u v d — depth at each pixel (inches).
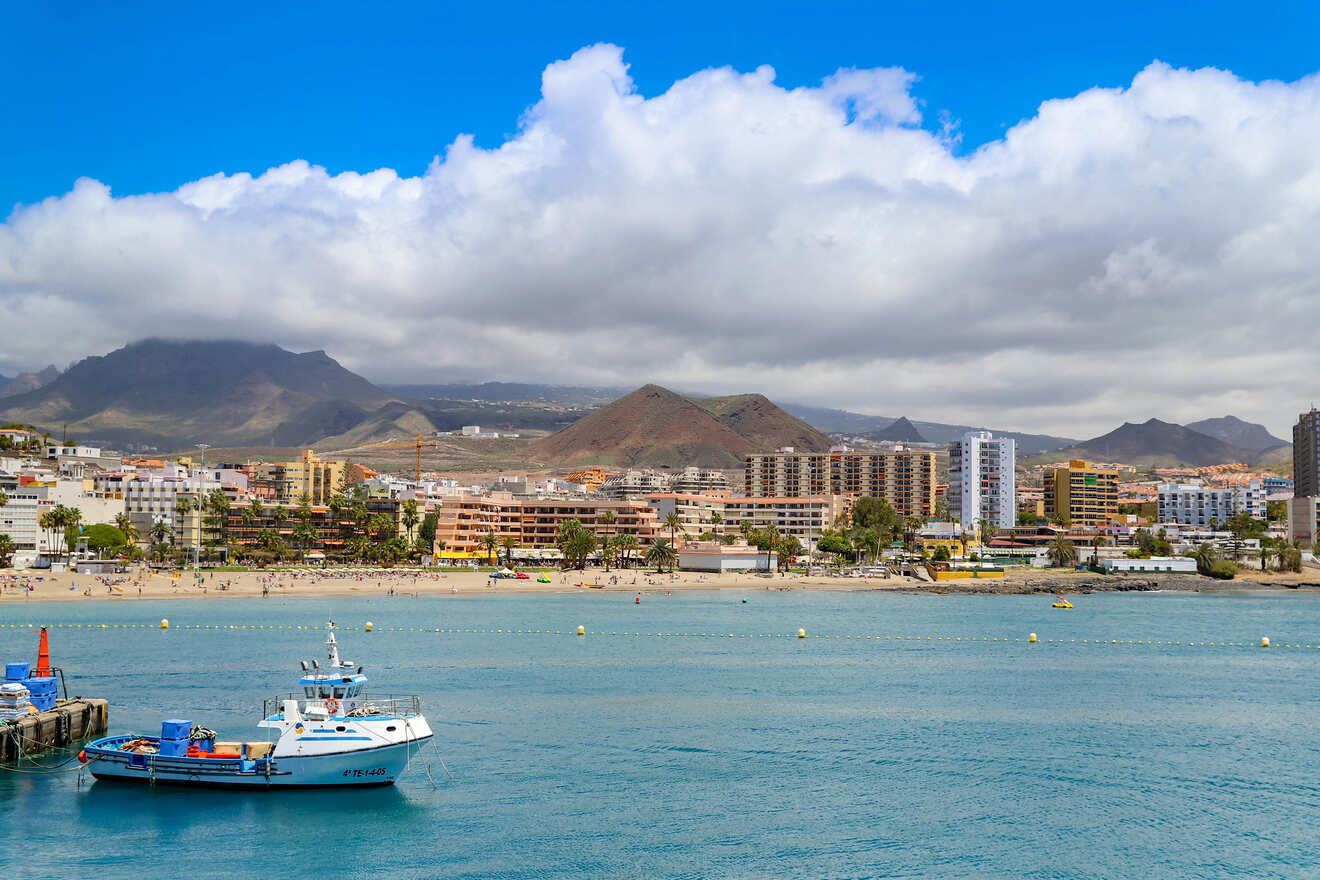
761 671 6309.1
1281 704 5369.1
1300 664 6806.1
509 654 6988.2
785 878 2987.2
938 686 5816.9
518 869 3024.1
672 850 3176.7
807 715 4975.4
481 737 4461.1
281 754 3580.2
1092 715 5049.2
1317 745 4473.4
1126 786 3853.3
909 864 3102.9
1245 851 3235.7
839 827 3390.7
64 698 4367.6
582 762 4084.6
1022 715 5034.5
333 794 3612.2
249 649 7071.9
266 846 3169.3
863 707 5187.0
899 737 4552.2
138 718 4697.3
